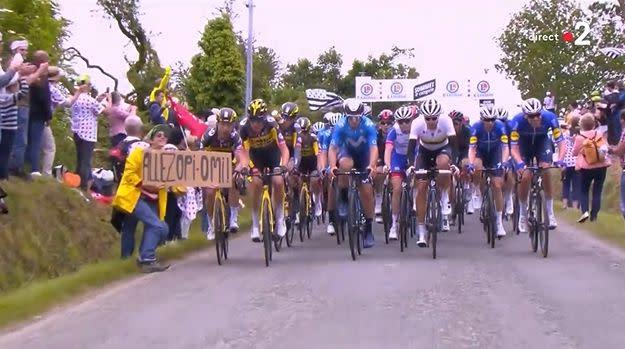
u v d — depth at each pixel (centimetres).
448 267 907
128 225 977
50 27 1498
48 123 1160
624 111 1105
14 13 1405
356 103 1033
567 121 1670
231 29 2986
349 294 742
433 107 999
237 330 609
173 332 606
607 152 1318
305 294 746
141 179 909
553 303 692
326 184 1376
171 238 1107
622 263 920
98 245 1080
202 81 2955
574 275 838
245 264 965
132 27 2628
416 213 1052
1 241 894
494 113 1173
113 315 671
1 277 855
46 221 1001
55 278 867
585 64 3288
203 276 868
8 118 959
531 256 998
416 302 700
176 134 1088
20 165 1045
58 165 1402
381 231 1409
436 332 593
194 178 936
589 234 1226
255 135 999
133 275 884
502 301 703
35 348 568
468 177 1486
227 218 1015
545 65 3244
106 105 1245
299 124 1340
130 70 2566
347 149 1072
